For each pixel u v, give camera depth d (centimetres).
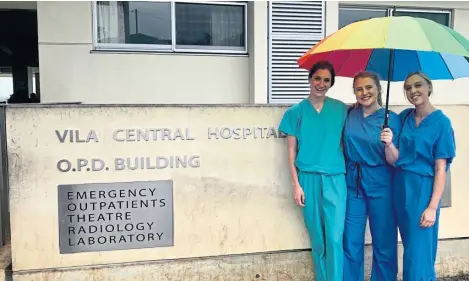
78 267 352
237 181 377
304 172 346
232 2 650
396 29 288
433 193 315
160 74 627
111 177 354
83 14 589
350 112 347
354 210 350
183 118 364
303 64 370
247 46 660
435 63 360
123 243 359
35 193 344
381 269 354
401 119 338
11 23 733
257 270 384
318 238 350
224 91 655
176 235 368
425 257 319
